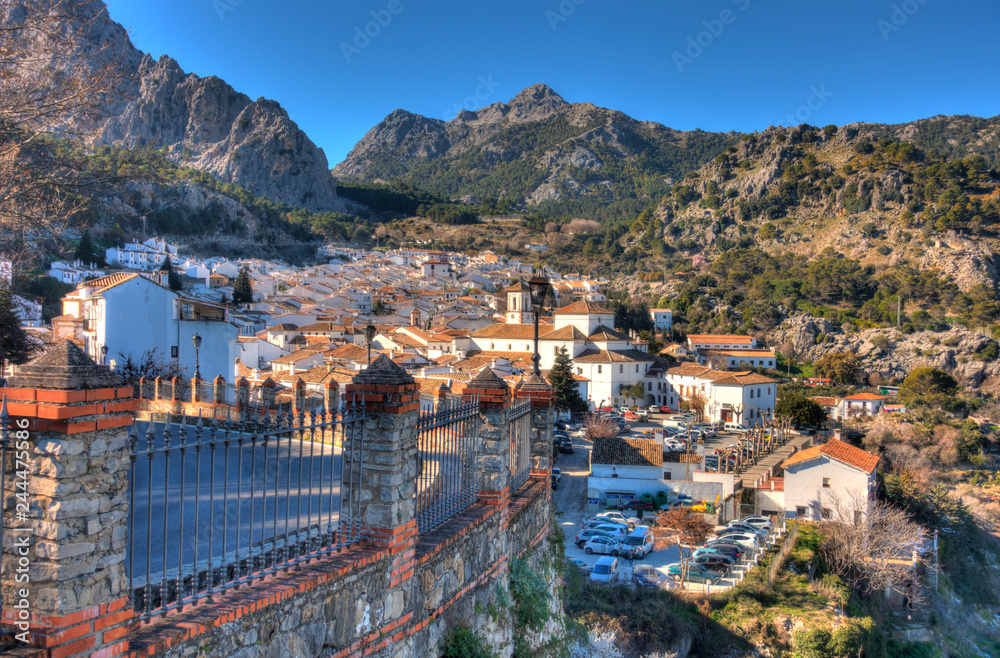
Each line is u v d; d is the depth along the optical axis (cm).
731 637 3384
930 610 4441
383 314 15138
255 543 931
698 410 10781
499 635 1327
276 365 8400
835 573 4412
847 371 15400
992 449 9519
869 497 5247
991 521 6844
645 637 3086
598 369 11112
